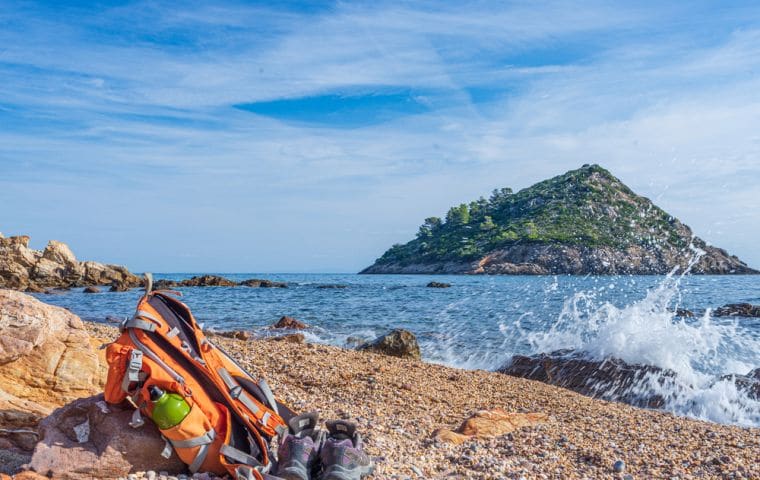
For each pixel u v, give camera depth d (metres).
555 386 10.09
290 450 3.75
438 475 4.59
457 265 160.38
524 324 22.03
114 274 58.97
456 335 18.69
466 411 7.48
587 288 53.22
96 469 3.64
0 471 3.73
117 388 3.72
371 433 5.68
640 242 119.56
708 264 125.44
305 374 8.54
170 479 3.68
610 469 5.05
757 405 9.31
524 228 156.62
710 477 4.92
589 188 171.50
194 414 3.66
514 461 5.07
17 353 4.74
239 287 59.69
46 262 54.94
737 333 18.75
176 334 3.79
